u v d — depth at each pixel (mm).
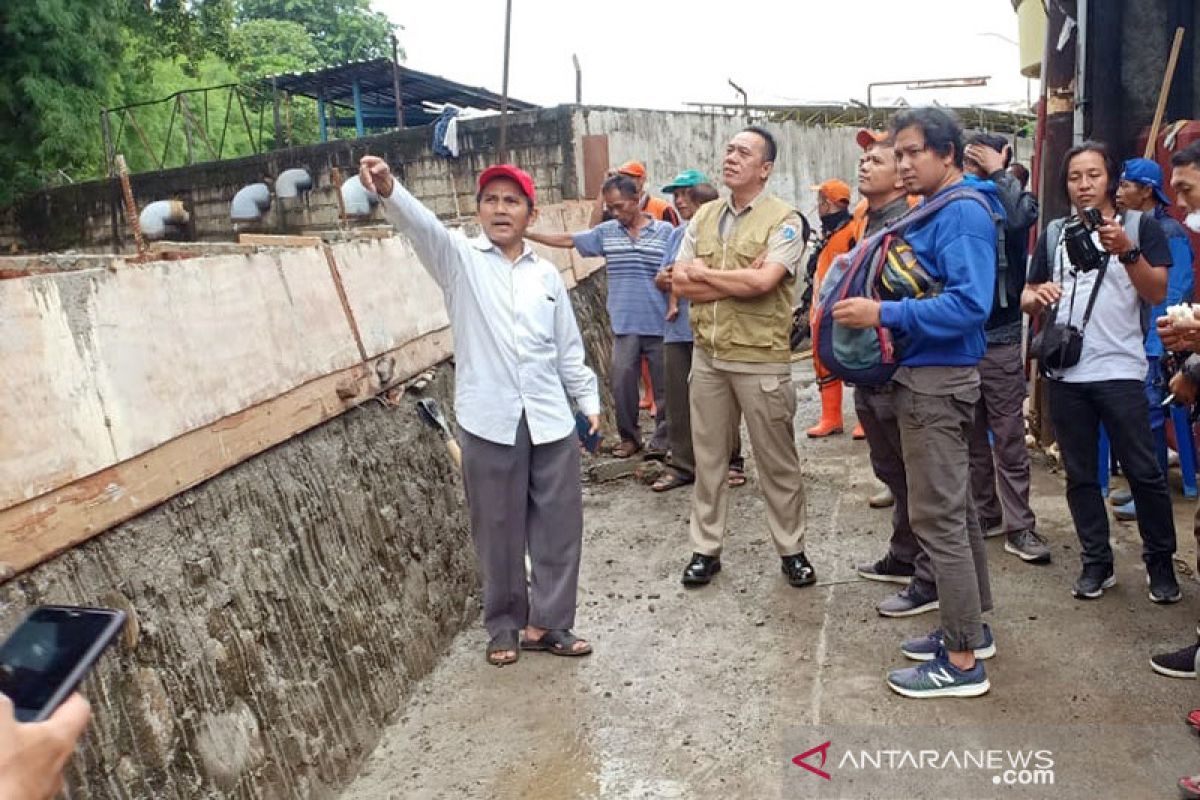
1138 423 3736
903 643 3686
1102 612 3830
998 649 3592
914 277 3098
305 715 2926
